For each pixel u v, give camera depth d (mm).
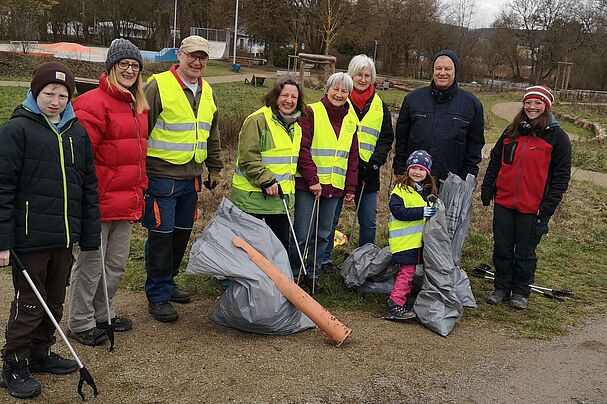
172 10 55906
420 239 4930
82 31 54594
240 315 4312
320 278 5719
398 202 4898
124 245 4242
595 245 7820
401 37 52562
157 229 4543
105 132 3938
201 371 3795
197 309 4898
